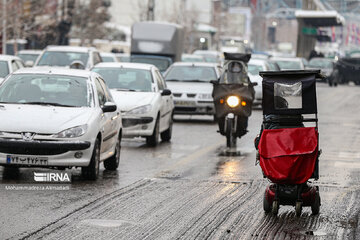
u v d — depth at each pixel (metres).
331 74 130.62
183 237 20.19
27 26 146.62
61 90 31.14
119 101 42.53
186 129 53.91
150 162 35.66
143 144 43.78
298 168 22.28
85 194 26.16
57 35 170.75
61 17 173.50
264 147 22.44
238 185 29.11
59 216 22.38
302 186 23.05
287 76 23.09
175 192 27.19
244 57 42.06
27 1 146.50
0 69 53.09
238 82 41.91
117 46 195.00
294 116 23.06
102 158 30.58
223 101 41.09
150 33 105.06
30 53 81.44
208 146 43.31
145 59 100.06
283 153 22.20
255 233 20.83
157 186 28.45
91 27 185.00
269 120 23.20
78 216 22.47
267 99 23.06
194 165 34.84
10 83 31.48
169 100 46.06
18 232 20.19
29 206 23.72
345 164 36.31
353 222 22.61
